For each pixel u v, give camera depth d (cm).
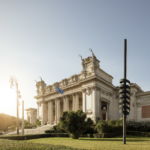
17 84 6144
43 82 10600
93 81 7125
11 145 1852
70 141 3812
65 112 4922
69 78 8681
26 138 4734
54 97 9469
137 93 8050
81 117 4719
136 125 5800
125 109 3334
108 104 7900
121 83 3462
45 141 3919
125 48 3500
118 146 2733
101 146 2738
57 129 5916
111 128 5038
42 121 9862
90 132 5356
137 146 2738
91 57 7475
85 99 7331
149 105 7662
